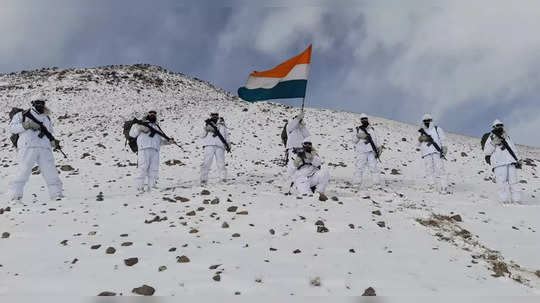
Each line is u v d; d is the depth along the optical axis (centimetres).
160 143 973
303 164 836
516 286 433
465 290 405
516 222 733
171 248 488
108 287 382
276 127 1959
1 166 1211
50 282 393
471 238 625
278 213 643
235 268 429
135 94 3053
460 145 1872
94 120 2220
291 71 946
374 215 670
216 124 1030
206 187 891
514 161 894
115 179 1061
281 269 430
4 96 2864
